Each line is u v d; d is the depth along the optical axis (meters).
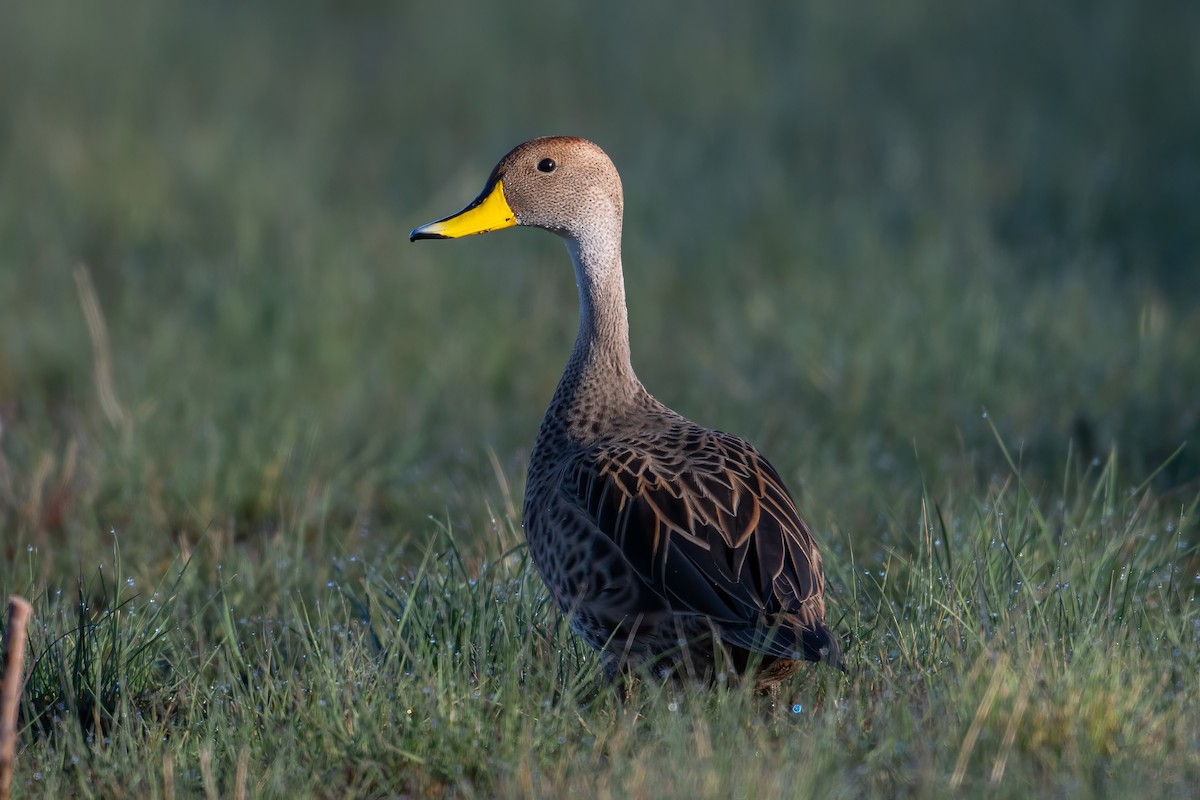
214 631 10.39
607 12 31.61
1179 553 10.70
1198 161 23.25
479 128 26.62
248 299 17.69
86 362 16.33
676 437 9.36
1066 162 22.73
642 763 7.59
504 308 17.95
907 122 24.98
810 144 24.75
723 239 20.31
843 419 14.61
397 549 11.31
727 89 27.23
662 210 21.42
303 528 11.81
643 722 8.40
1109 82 26.30
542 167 10.38
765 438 14.04
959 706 8.01
